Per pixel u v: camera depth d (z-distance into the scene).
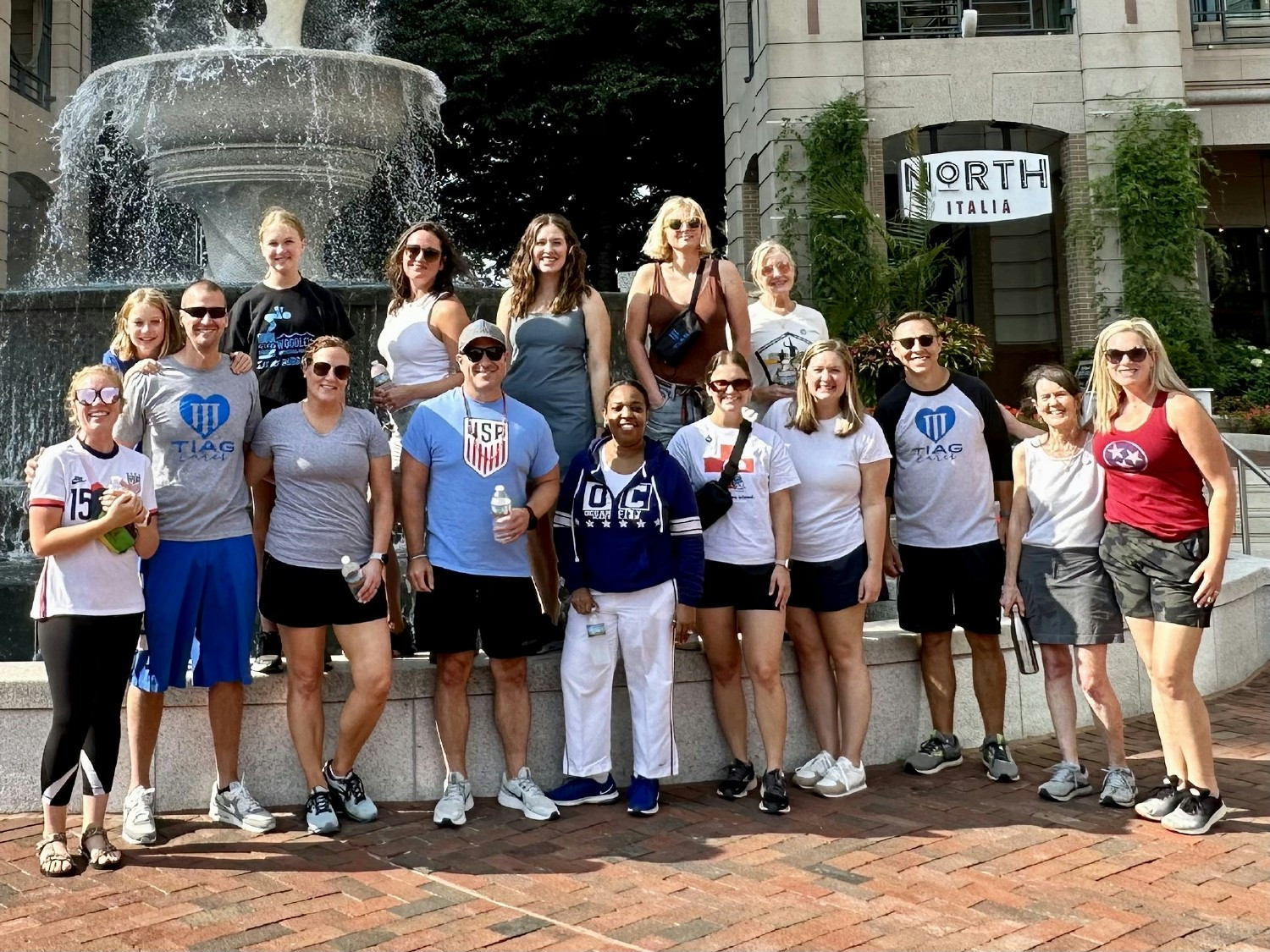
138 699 4.49
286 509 4.53
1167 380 4.55
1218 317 21.23
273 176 8.55
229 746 4.62
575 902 3.82
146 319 4.47
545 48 24.83
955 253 22.77
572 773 4.88
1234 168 21.19
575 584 4.84
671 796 5.04
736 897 3.86
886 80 17.91
